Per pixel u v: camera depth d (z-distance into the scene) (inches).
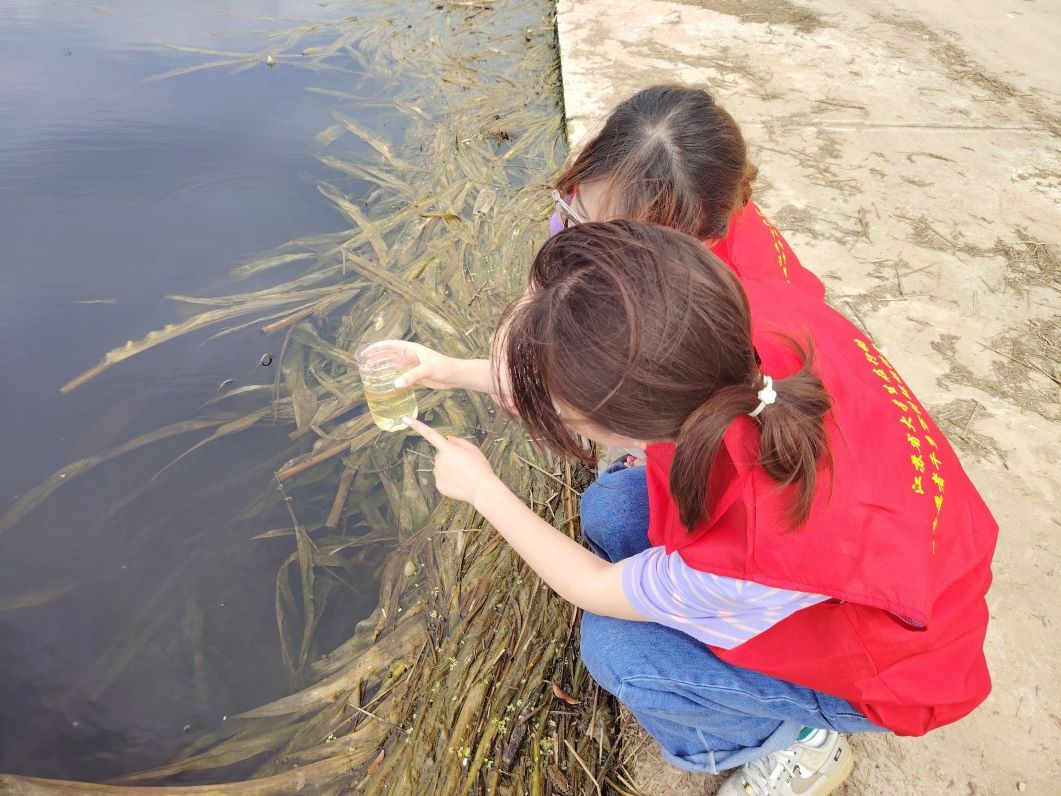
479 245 141.5
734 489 42.3
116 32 222.8
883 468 42.6
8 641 79.5
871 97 176.1
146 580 86.0
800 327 48.3
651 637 56.8
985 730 65.7
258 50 214.7
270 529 92.0
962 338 108.6
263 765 72.2
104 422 102.1
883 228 131.0
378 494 97.4
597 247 38.1
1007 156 152.8
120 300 121.2
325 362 114.9
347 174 159.2
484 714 74.7
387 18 238.5
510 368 41.4
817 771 58.3
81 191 145.7
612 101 173.2
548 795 68.6
